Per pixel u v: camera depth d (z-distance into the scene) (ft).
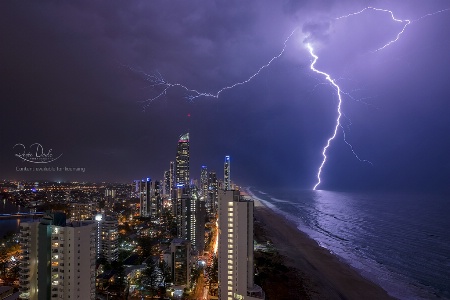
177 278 463.83
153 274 462.60
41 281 287.69
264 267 565.53
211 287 473.67
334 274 561.43
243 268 337.31
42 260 288.10
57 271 287.89
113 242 596.70
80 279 290.56
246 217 339.36
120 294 440.04
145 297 442.50
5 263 553.64
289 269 577.84
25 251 299.38
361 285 508.94
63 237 288.92
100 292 441.27
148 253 643.04
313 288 492.13
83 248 293.64
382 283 520.42
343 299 454.81
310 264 618.44
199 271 538.06
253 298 329.52
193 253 540.52
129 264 565.53
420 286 508.12
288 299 446.60
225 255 343.26
